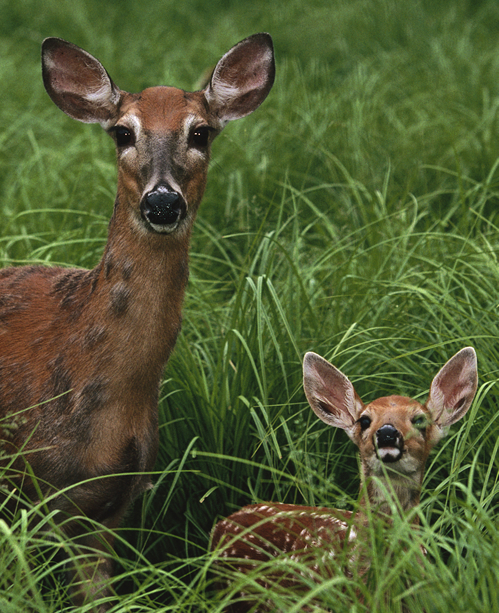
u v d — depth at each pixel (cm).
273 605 714
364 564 691
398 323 995
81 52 828
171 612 742
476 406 778
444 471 886
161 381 822
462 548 721
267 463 905
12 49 2228
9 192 1359
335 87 1741
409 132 1530
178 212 745
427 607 631
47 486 772
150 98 802
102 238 1180
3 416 787
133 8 2536
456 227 1138
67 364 776
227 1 2716
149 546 877
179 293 790
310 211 1375
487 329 941
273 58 877
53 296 827
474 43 2041
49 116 1708
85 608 697
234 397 915
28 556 729
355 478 884
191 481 909
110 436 771
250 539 773
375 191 1255
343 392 769
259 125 1528
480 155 1437
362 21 2188
